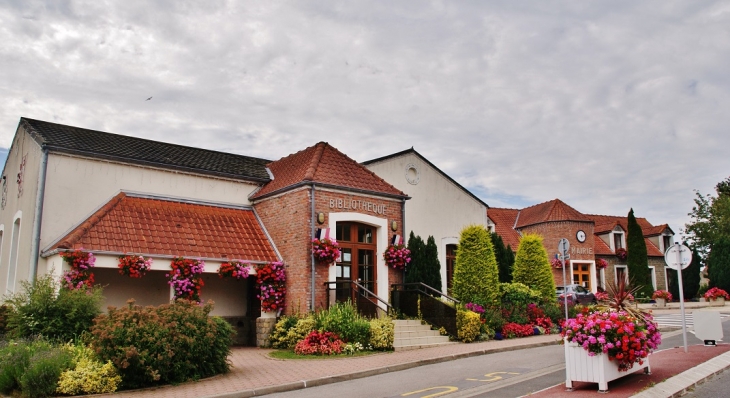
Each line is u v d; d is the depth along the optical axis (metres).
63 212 15.50
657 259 40.31
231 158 20.80
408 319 17.00
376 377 11.14
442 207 23.66
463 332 16.08
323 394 9.50
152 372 10.01
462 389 9.48
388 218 18.23
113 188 16.52
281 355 13.86
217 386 10.15
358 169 18.88
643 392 8.43
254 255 16.58
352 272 17.23
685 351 12.88
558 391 8.91
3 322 13.99
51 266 14.38
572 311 20.73
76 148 16.02
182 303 11.69
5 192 20.09
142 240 15.11
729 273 35.62
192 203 17.69
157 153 18.42
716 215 43.50
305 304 15.76
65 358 9.97
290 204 17.00
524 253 21.80
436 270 19.98
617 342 8.79
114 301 15.19
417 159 23.09
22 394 9.39
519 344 15.61
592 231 36.44
